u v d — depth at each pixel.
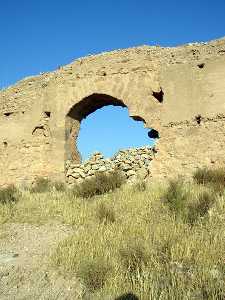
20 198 17.73
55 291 8.32
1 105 27.12
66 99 24.94
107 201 15.45
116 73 23.75
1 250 11.34
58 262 9.71
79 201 16.38
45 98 25.55
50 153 24.86
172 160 21.27
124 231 11.34
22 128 26.05
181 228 11.05
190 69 21.67
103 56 24.38
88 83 24.44
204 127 20.75
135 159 23.16
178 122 21.55
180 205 12.95
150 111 22.50
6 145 26.50
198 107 21.12
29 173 25.17
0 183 26.05
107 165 23.67
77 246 10.33
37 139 25.44
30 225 13.63
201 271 8.18
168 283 7.87
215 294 7.36
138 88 23.00
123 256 9.30
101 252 9.74
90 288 8.31
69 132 25.20
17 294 8.25
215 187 15.23
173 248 9.30
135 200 14.89
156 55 22.92
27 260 10.26
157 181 20.73
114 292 7.91
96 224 12.73
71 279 8.84
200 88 21.23
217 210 12.43
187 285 7.77
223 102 20.48
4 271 9.51
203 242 9.65
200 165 20.42
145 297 7.54
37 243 11.70
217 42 21.23
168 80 22.23
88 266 8.77
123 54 23.83
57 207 15.35
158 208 13.60
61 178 24.19
